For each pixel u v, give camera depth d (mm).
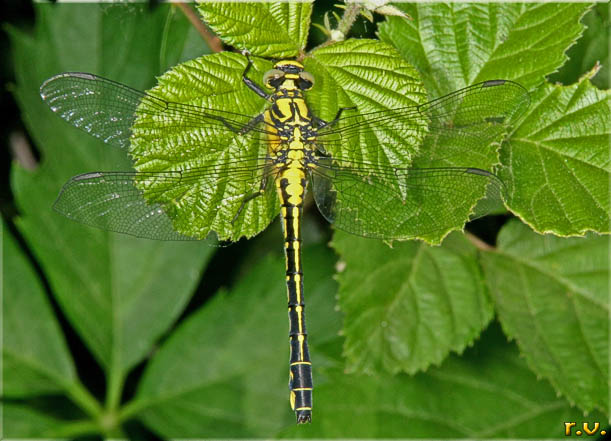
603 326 371
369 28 365
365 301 369
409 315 370
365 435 375
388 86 358
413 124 358
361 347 368
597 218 361
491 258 375
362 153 359
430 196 363
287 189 368
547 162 365
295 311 375
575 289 373
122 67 380
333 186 368
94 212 365
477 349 381
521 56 363
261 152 365
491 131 362
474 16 363
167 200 361
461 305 371
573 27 362
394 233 364
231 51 360
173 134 359
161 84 356
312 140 363
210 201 362
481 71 363
